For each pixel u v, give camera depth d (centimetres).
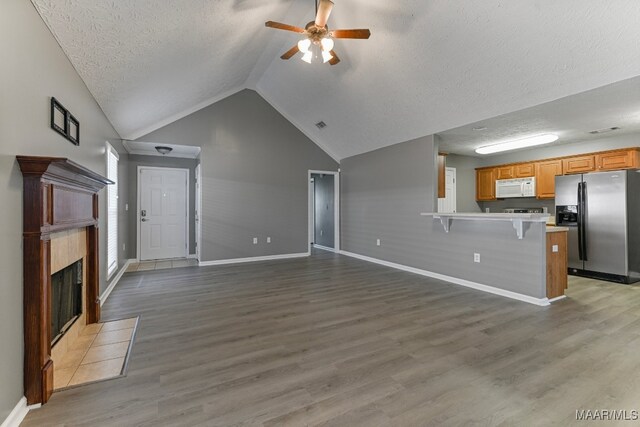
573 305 345
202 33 295
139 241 608
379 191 602
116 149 453
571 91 312
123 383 194
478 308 335
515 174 607
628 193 436
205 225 571
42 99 193
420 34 322
